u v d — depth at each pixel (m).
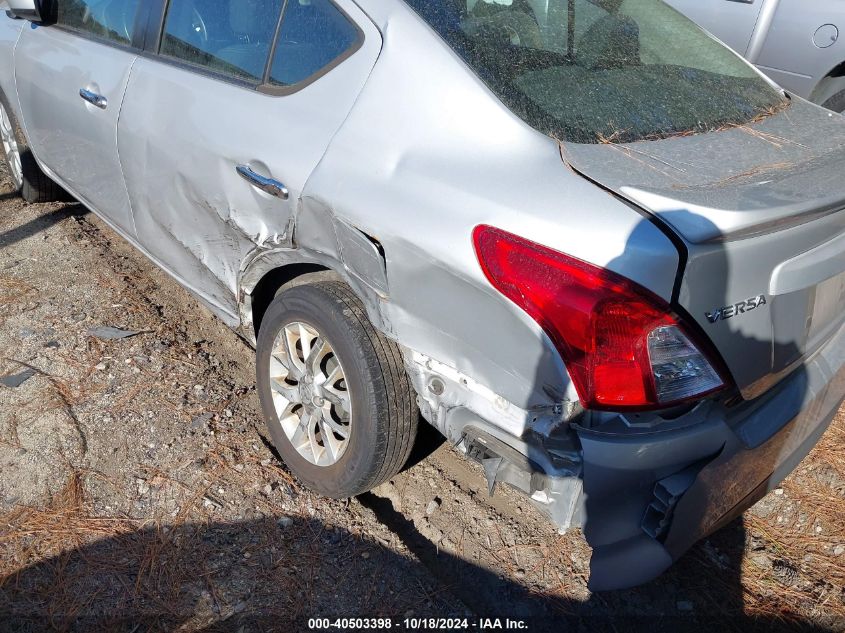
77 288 3.52
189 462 2.53
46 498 2.34
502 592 2.25
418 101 1.97
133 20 2.95
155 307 3.46
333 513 2.41
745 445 1.80
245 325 2.66
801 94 4.93
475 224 1.73
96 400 2.77
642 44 2.40
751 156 1.92
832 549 2.46
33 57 3.54
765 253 1.66
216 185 2.46
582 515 1.71
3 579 2.07
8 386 2.80
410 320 1.93
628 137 1.93
